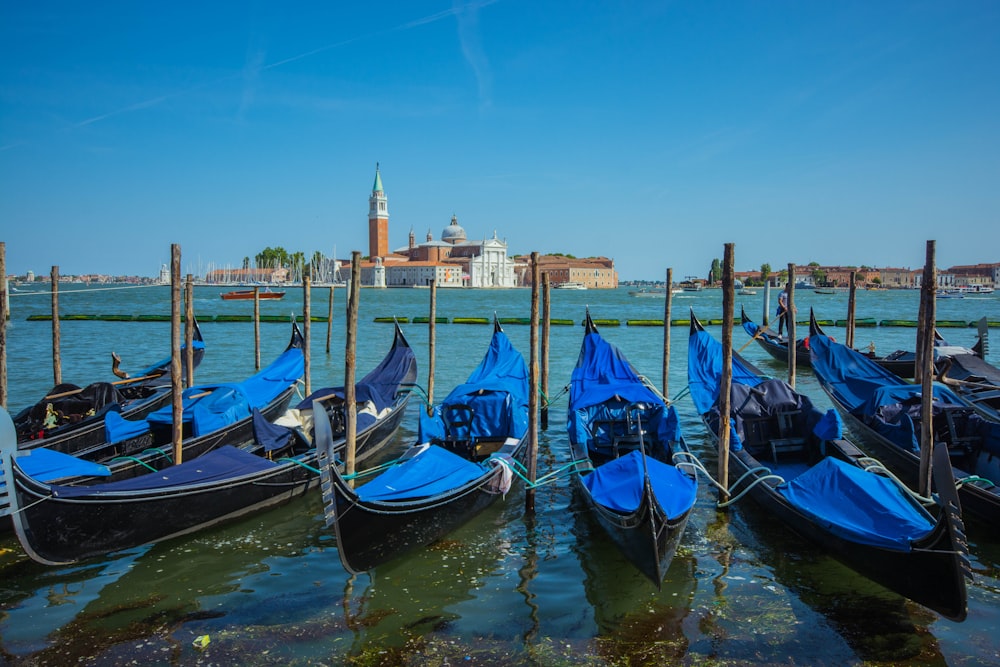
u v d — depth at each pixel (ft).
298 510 39.68
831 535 30.37
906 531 27.48
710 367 56.24
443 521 34.63
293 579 31.24
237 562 32.94
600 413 46.65
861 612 27.94
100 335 135.95
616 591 29.96
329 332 107.14
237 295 318.65
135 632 26.84
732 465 40.98
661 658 25.03
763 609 28.22
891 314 219.41
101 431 48.49
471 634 26.71
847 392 54.80
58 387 54.60
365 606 28.84
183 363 71.87
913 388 46.75
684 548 33.86
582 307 281.74
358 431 48.08
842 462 33.71
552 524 37.52
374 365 97.66
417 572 31.89
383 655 25.35
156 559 33.17
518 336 139.54
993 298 355.97
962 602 24.07
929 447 35.94
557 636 26.50
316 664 24.84
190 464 36.58
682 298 369.09
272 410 58.90
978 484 36.19
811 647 25.57
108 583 30.73
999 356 105.29
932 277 36.19
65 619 27.73
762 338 100.17
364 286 550.77
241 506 37.17
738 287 457.27
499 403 45.16
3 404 49.42
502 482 39.37
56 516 29.76
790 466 41.63
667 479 33.88
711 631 26.71
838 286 488.02
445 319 172.24
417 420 61.52
